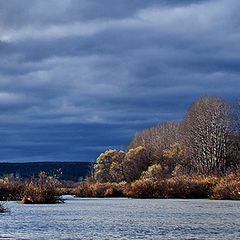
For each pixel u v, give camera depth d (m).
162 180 96.62
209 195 89.06
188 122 134.50
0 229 38.03
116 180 136.25
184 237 32.69
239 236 33.12
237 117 133.25
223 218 46.97
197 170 122.62
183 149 133.38
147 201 81.62
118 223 42.53
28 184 78.69
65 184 131.62
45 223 42.66
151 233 34.94
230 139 130.75
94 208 62.81
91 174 146.62
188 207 63.62
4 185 84.12
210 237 32.66
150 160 136.62
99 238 32.28
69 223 42.72
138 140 162.00
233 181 87.50
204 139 128.12
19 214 52.88
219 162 125.75
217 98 134.50
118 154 137.25
